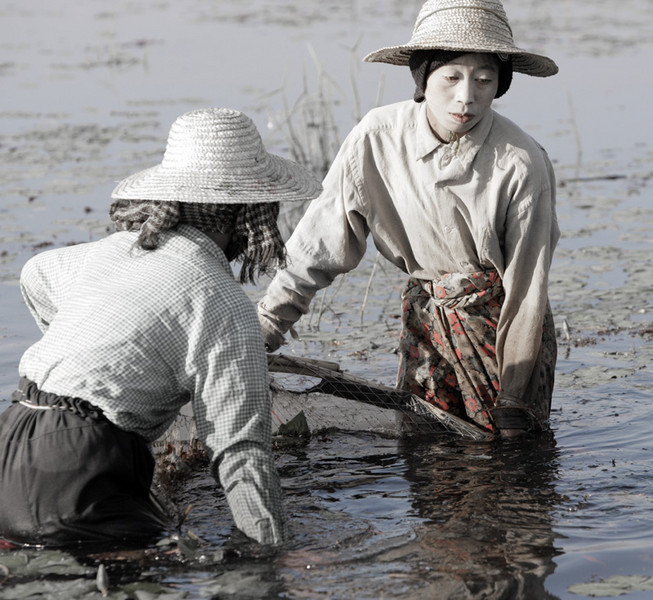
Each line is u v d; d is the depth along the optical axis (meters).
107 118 26.12
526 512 7.64
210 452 6.66
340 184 9.23
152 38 39.66
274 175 6.91
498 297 9.24
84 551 6.54
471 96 8.38
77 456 6.43
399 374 9.77
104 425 6.47
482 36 8.34
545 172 8.84
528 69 9.09
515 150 8.76
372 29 38.59
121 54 35.94
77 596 6.06
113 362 6.45
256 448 6.64
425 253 9.23
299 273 9.38
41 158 21.95
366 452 9.23
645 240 16.27
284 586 6.26
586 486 8.17
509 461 8.81
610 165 21.31
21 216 17.53
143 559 6.50
